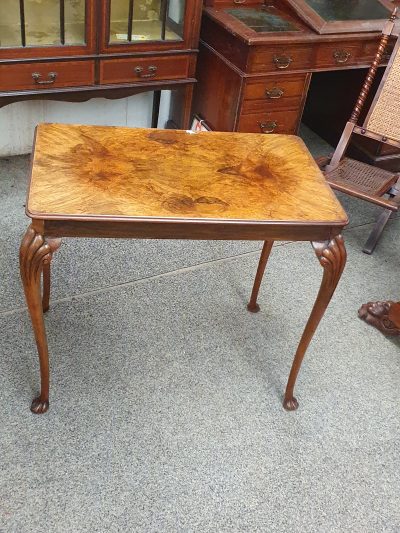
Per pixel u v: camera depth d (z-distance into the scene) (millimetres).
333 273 1643
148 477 1676
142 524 1560
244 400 1947
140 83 2768
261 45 2662
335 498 1692
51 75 2559
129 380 1957
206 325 2219
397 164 3447
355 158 3504
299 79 2879
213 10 2895
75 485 1629
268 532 1583
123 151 1768
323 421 1919
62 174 1603
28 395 1861
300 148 1934
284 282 2496
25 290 1545
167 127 3463
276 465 1760
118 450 1735
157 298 2312
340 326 2311
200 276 2463
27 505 1566
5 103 2555
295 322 2295
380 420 1952
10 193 2846
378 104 2719
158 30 2686
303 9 2867
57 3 2412
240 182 1702
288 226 1569
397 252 2824
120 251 2545
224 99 2949
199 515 1601
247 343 2168
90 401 1869
